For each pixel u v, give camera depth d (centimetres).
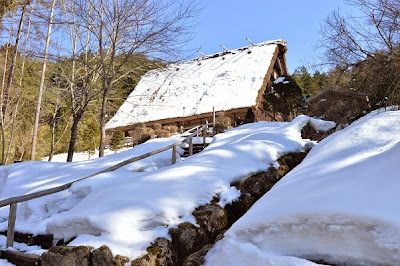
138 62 1229
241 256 289
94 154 2027
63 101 1884
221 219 434
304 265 246
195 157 599
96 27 1212
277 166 598
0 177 885
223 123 1684
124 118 2262
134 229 380
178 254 373
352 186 289
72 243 379
